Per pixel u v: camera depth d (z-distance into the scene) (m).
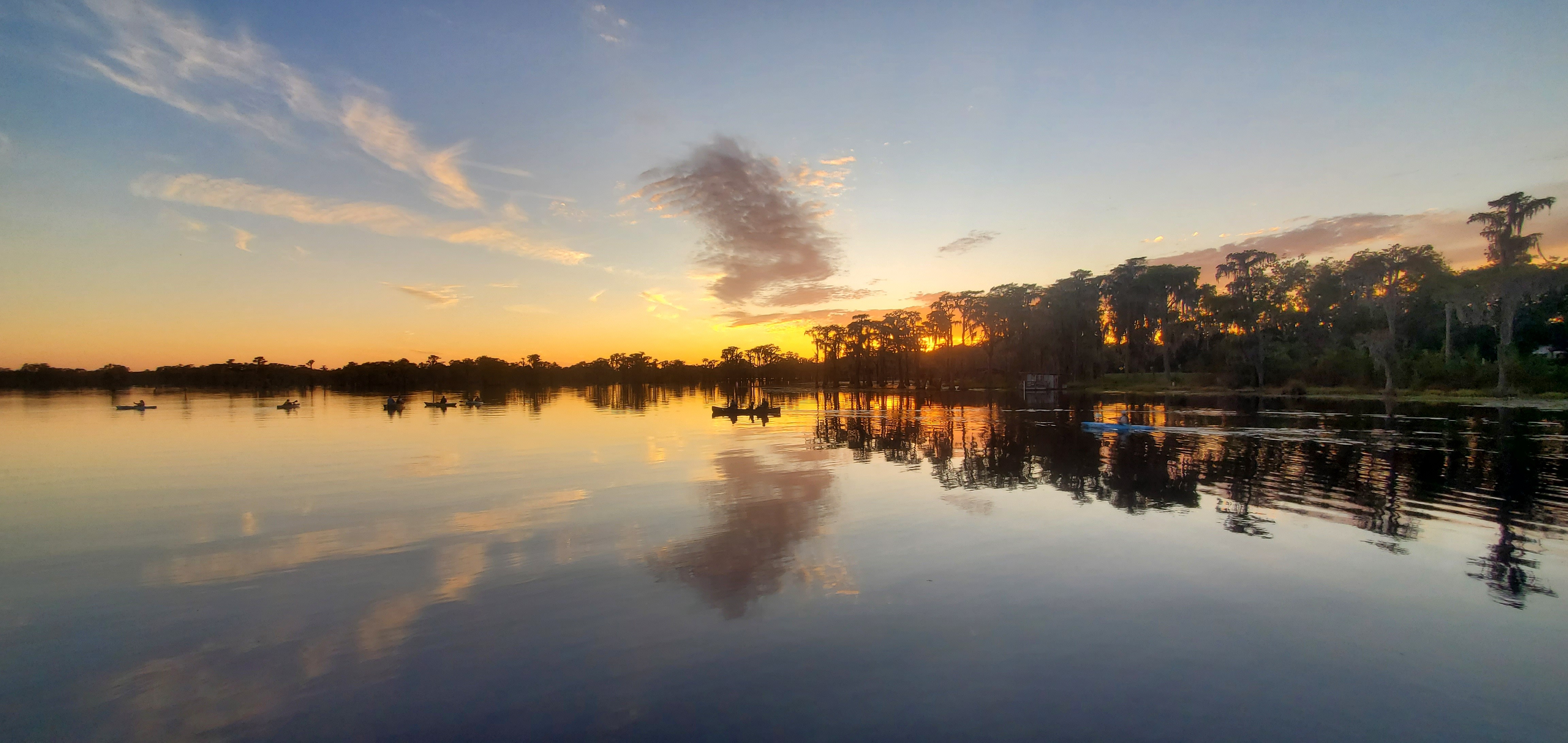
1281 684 6.40
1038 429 32.50
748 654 7.15
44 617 8.60
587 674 6.74
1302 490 15.96
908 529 12.47
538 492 16.92
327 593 9.36
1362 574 9.59
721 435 32.38
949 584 9.28
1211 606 8.41
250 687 6.62
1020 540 11.58
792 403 63.94
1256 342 71.56
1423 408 42.53
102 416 50.72
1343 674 6.62
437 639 7.70
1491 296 52.53
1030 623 7.88
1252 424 32.81
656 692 6.33
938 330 109.50
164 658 7.34
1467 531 11.95
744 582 9.54
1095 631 7.63
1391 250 65.81
